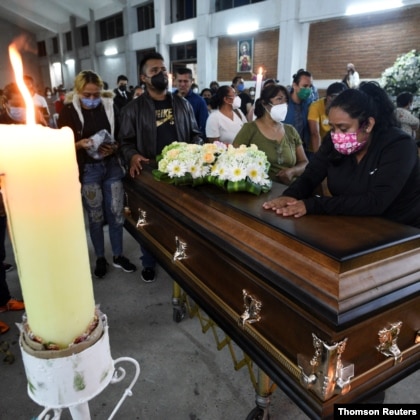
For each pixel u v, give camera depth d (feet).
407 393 5.07
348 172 3.78
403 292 2.54
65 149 1.33
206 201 3.99
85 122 7.40
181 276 4.38
